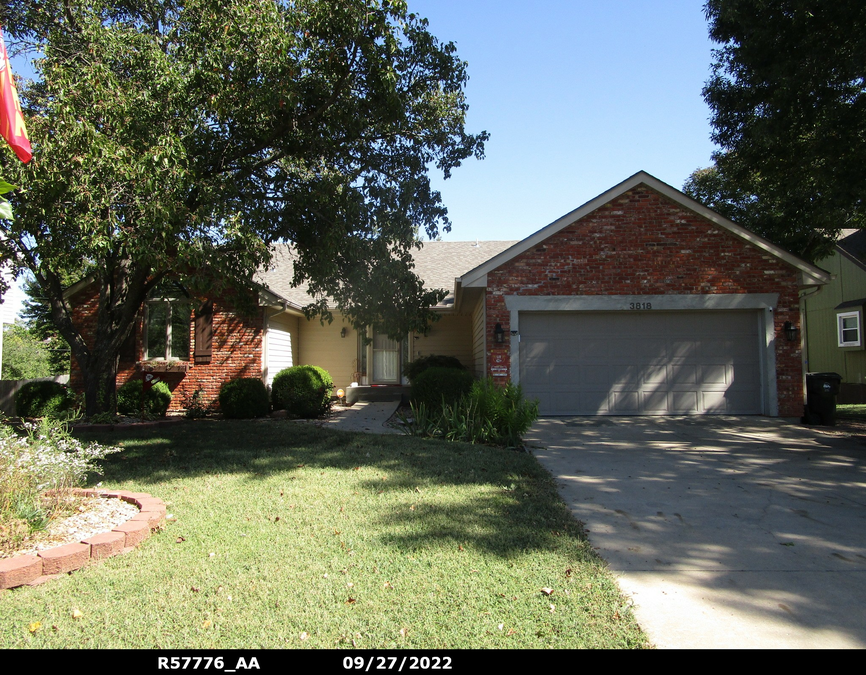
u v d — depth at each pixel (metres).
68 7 10.05
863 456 8.53
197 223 8.87
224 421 12.48
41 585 3.82
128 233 8.37
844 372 20.33
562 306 12.66
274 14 9.10
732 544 4.80
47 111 8.52
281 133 10.18
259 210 10.27
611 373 12.90
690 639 3.27
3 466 4.61
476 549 4.47
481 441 9.66
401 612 3.48
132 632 3.23
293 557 4.30
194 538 4.70
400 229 10.69
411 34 9.86
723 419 12.26
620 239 12.70
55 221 8.66
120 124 8.42
